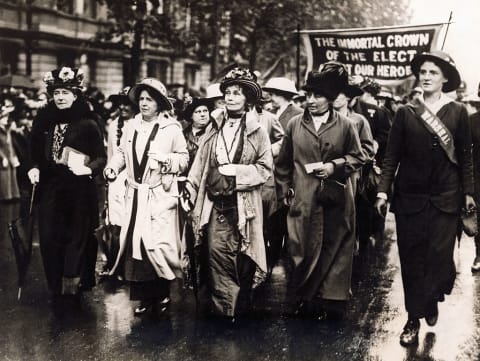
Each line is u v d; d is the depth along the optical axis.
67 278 6.11
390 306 6.12
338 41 10.86
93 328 5.41
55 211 6.07
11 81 18.03
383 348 5.02
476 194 7.54
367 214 8.03
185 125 8.29
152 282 5.73
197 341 5.13
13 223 6.07
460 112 5.07
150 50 30.67
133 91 5.79
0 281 6.81
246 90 5.61
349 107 7.71
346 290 5.70
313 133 5.68
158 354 4.84
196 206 5.64
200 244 5.62
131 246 5.66
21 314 5.76
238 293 5.60
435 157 5.05
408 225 5.12
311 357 4.81
